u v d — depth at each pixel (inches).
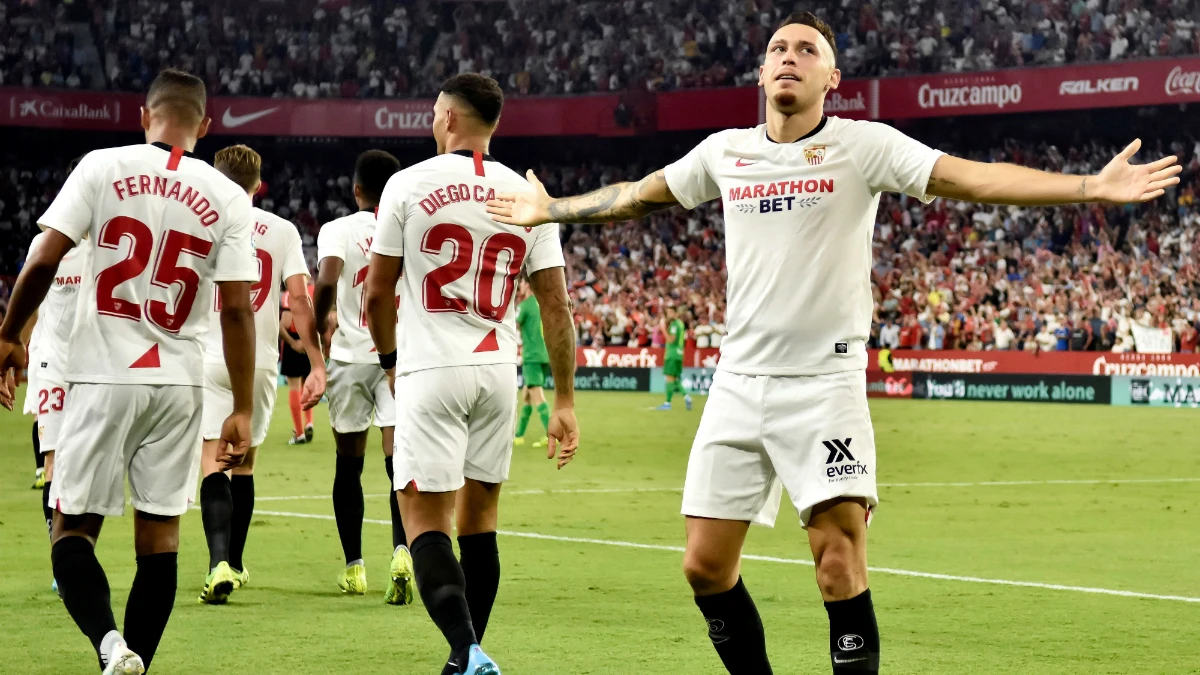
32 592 679.1
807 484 392.8
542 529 964.0
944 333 2859.3
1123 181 335.0
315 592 694.5
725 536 407.5
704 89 3358.8
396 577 652.1
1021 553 849.5
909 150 380.5
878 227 3326.8
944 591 705.0
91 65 3629.4
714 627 418.9
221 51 3683.6
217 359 690.2
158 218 442.0
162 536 452.4
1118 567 791.7
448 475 465.4
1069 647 561.9
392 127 3550.7
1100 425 2064.5
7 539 874.8
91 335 439.5
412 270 473.4
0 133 3619.6
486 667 416.2
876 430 1966.0
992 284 3048.7
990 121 3486.7
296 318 687.1
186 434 452.1
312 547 863.1
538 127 3506.4
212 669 511.5
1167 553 850.1
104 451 438.3
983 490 1235.9
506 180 484.4
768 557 824.9
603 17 3695.9
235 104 3528.5
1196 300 2876.5
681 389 2393.0
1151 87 2977.4
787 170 394.6
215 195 451.8
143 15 3666.3
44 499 711.7
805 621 619.5
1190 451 1648.6
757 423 400.2
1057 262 3053.6
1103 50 3196.4
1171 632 594.9
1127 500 1157.1
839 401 392.8
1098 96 3029.0
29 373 936.3
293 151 3850.9
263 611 637.3
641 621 618.2
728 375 409.7
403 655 539.2
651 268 3383.4
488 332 480.7
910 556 835.4
